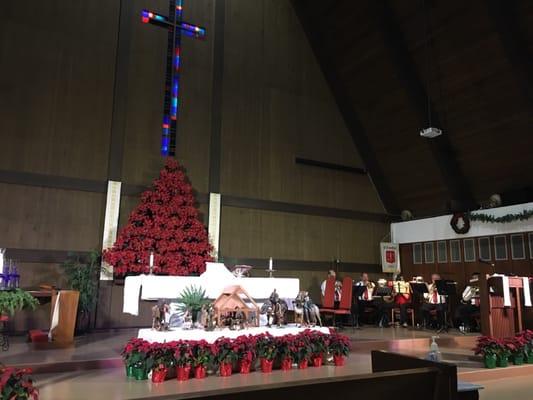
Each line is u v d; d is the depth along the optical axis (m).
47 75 8.45
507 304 6.87
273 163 10.81
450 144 10.54
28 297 4.85
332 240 11.38
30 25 8.42
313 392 2.00
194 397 1.71
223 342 4.85
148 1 9.70
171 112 9.61
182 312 5.67
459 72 9.54
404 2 9.68
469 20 8.88
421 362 2.65
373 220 12.15
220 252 9.74
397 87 10.63
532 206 9.16
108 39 9.13
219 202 9.81
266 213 10.52
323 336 5.45
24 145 8.05
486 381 5.32
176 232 8.34
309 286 10.77
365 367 5.35
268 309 5.88
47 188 8.15
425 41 9.79
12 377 3.18
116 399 3.81
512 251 9.64
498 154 9.84
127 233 8.05
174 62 9.77
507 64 8.74
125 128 9.03
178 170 8.95
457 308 8.73
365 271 11.70
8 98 8.05
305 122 11.51
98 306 8.02
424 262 11.49
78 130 8.57
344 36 11.09
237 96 10.57
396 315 10.52
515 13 8.30
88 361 5.11
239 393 1.81
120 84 9.05
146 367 4.45
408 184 11.90
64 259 8.04
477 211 10.26
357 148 12.27
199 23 10.29
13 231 7.75
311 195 11.26
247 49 10.91
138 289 6.16
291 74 11.49
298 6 11.80
